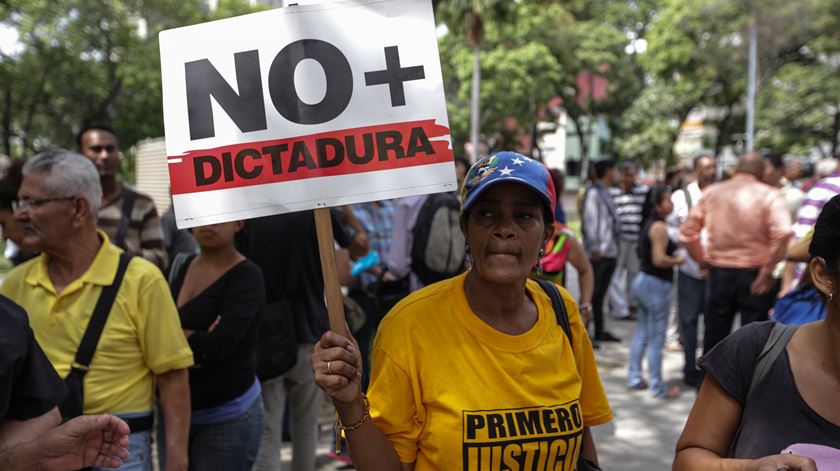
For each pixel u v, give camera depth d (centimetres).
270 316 364
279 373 362
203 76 182
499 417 170
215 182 180
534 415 172
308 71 181
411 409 173
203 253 306
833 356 163
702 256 568
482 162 178
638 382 609
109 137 418
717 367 178
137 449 250
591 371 198
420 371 172
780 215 522
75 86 2789
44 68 2689
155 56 2853
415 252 461
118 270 248
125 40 2753
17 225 396
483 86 3397
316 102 181
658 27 3688
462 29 2717
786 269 474
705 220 562
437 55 181
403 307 180
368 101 181
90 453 167
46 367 176
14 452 163
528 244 174
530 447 170
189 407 264
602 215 759
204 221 179
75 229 243
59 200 237
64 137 3088
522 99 3591
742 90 3575
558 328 186
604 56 3931
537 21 3653
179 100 182
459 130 3500
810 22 3070
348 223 469
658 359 586
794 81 3247
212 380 292
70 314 241
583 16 4338
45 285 241
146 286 251
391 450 167
